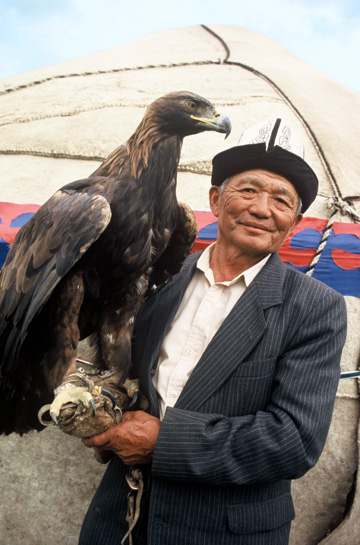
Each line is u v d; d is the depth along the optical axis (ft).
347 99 12.40
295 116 10.77
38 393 6.39
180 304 6.09
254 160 5.43
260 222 5.48
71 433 5.21
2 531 8.37
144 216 5.65
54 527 8.27
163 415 5.49
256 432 4.78
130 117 10.52
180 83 11.58
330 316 5.27
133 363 6.48
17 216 8.60
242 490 5.08
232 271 5.86
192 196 9.21
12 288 5.66
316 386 5.01
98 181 5.74
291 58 14.64
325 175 9.62
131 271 5.82
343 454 8.23
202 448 4.77
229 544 4.94
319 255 8.02
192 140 10.11
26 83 12.23
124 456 5.24
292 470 4.79
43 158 9.98
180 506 5.03
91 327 6.42
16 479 8.36
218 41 14.53
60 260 5.22
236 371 5.18
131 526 5.19
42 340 5.96
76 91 11.57
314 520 8.20
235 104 10.84
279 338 5.23
